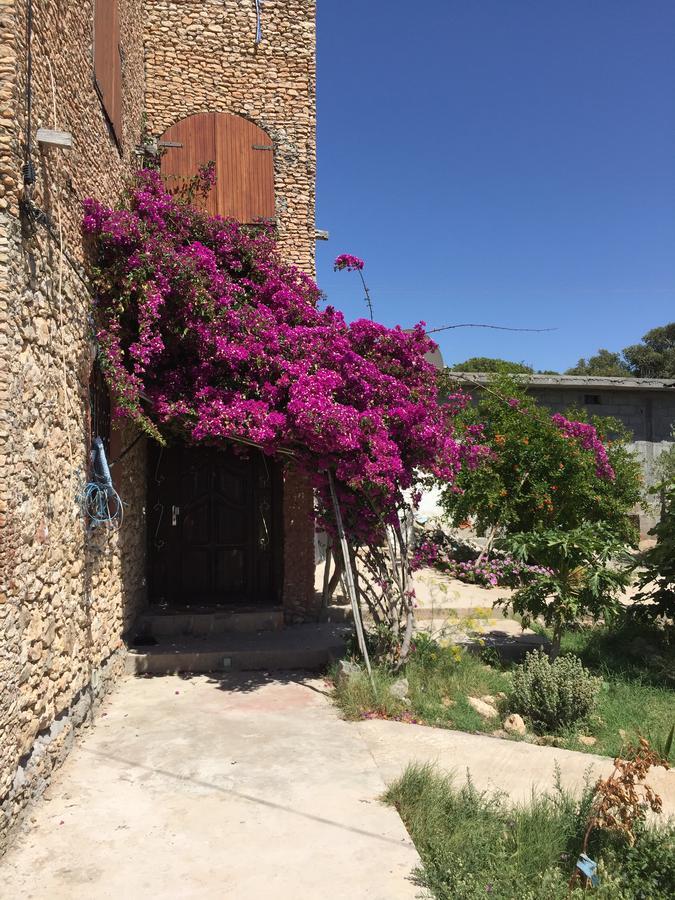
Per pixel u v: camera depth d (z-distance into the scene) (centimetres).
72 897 311
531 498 1070
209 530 885
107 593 606
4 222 360
